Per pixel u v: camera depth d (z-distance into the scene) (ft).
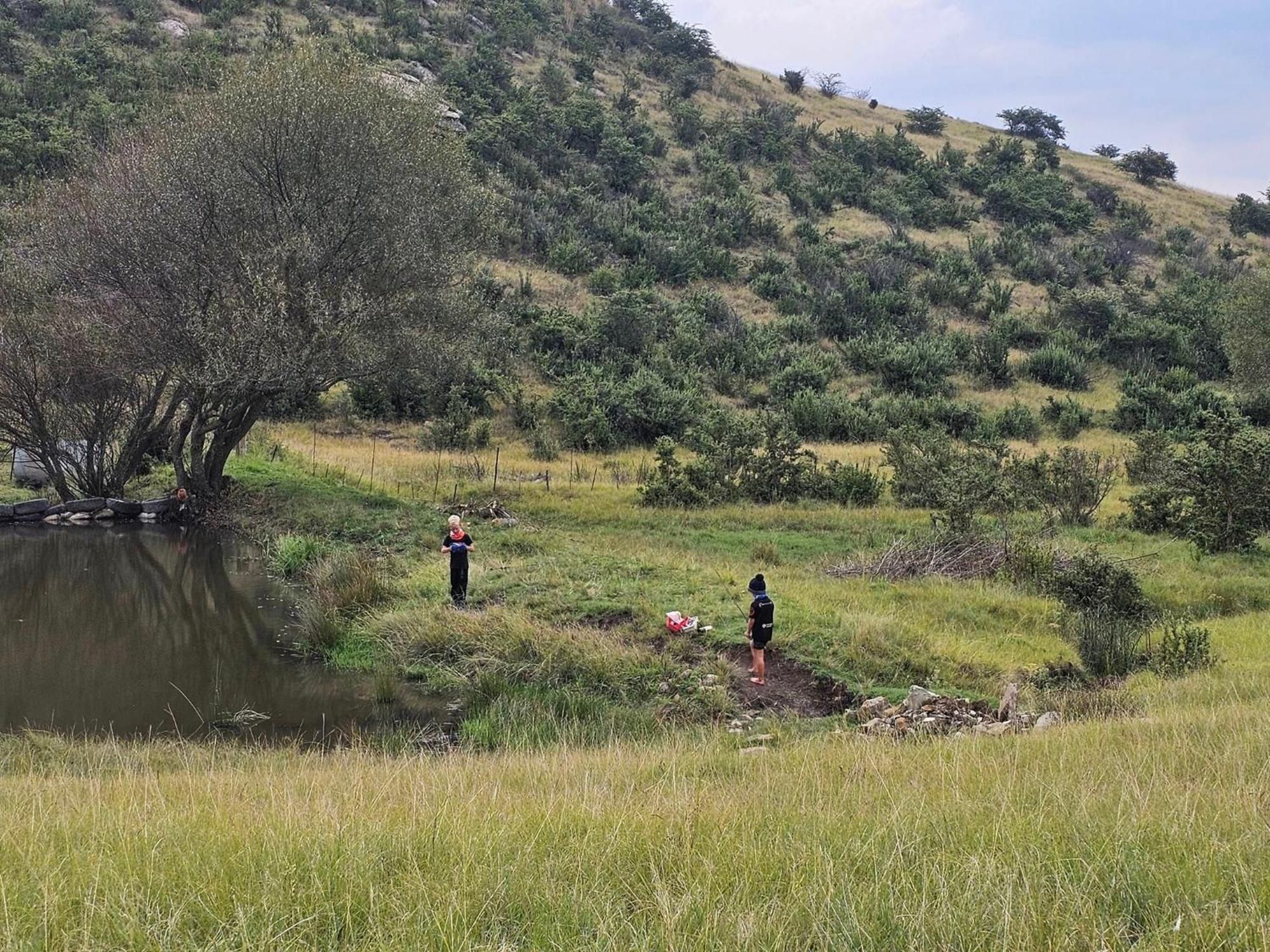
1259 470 62.90
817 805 17.39
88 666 41.55
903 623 44.68
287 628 47.88
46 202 77.41
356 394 113.80
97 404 74.79
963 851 13.28
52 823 17.51
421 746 33.32
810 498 79.15
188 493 75.31
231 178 69.46
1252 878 11.73
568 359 128.57
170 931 10.72
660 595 47.96
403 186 73.41
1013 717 32.58
